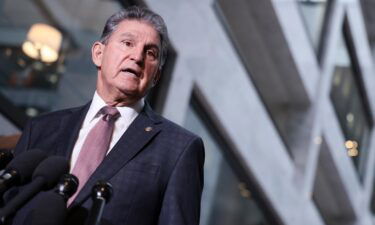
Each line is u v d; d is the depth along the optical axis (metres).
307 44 15.81
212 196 12.13
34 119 3.05
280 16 14.10
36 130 2.97
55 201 2.30
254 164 13.31
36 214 2.27
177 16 9.76
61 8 7.25
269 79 15.74
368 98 20.84
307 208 15.88
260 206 13.98
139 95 2.94
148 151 2.77
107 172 2.65
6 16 6.66
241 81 12.53
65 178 2.37
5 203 2.64
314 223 16.30
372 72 20.91
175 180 2.72
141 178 2.68
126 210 2.61
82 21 7.54
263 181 13.76
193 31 10.32
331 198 19.86
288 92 16.27
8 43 6.66
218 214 12.42
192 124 11.10
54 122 2.98
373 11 21.06
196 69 10.44
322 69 16.86
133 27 2.98
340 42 18.77
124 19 3.05
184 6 9.96
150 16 3.04
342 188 19.28
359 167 20.73
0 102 6.51
